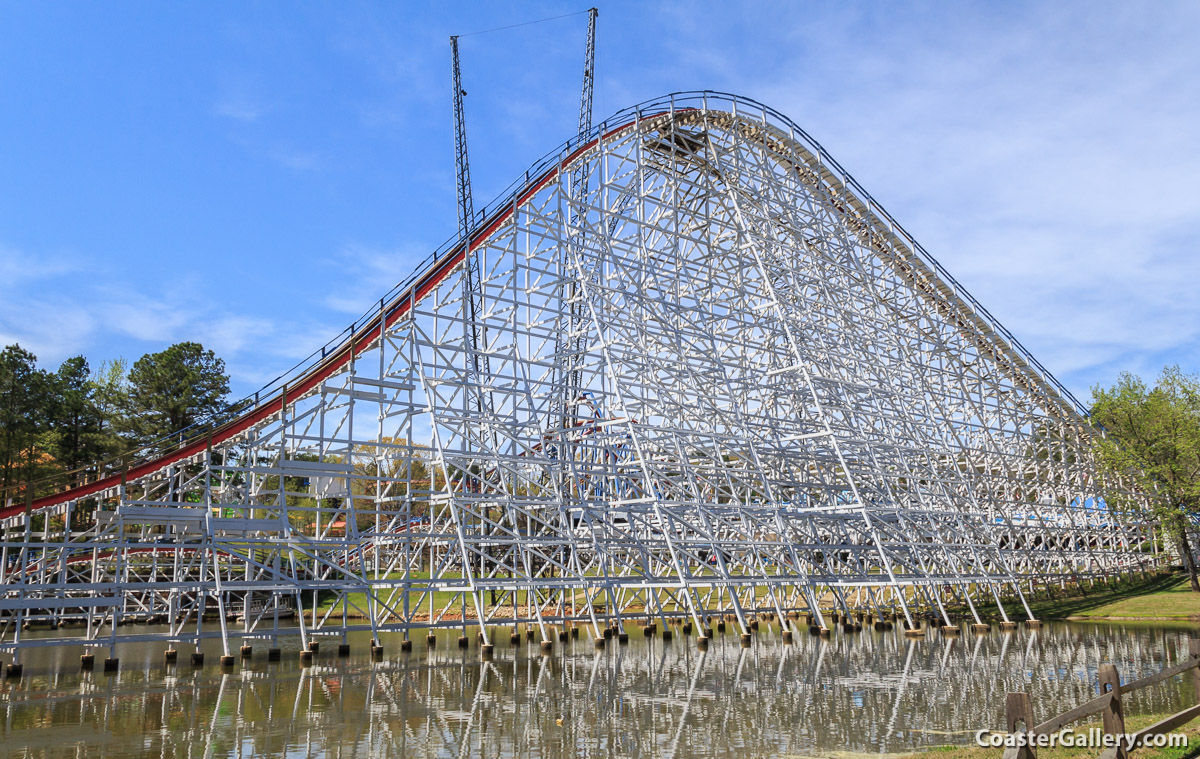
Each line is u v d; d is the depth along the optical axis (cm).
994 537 3722
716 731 1325
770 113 3409
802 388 3288
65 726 1370
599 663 2131
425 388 2530
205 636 2091
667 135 3275
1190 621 3175
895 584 2802
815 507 2997
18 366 4428
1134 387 4016
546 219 2817
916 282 4100
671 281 3198
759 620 3412
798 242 3472
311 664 2120
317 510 2312
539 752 1193
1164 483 3878
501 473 2716
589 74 7312
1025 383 4522
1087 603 3678
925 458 3450
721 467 2777
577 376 3081
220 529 2180
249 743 1245
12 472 4416
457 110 7725
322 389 2409
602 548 2583
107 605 2006
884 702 1573
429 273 2773
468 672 1973
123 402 5353
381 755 1175
